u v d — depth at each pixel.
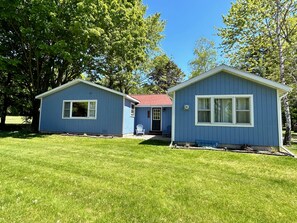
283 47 13.36
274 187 4.23
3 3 12.55
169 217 2.84
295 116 22.77
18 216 2.68
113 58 19.58
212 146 9.00
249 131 8.73
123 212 2.92
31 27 13.84
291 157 7.17
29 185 3.77
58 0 14.51
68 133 13.94
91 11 14.55
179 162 6.22
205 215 2.93
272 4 12.68
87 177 4.38
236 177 4.83
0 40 15.43
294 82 13.01
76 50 15.35
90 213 2.87
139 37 19.48
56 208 2.94
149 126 15.97
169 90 9.90
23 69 16.61
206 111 9.45
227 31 15.34
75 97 14.12
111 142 10.21
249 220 2.83
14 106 18.64
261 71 15.58
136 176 4.59
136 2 20.39
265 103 8.62
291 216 2.98
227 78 9.23
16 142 9.27
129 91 27.95
